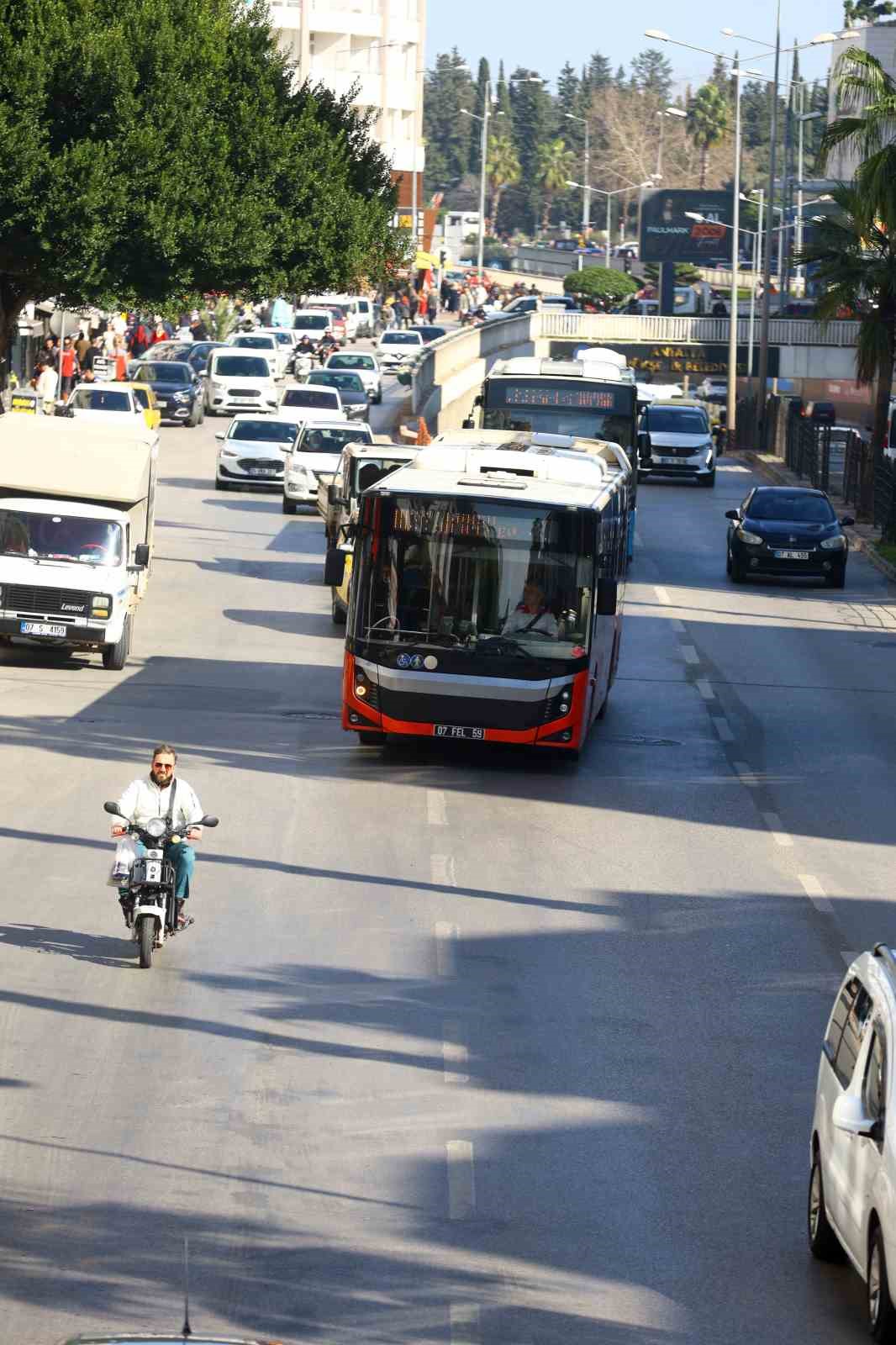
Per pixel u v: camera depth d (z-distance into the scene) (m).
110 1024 16.83
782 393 121.56
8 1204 12.86
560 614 29.03
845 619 48.06
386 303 153.00
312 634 42.03
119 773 27.61
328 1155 13.99
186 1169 13.60
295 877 22.36
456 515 28.97
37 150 48.06
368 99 166.50
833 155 150.38
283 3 162.50
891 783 29.78
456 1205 13.16
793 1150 14.60
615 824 26.16
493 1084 15.75
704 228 149.62
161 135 50.28
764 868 23.97
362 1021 17.23
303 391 77.81
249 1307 11.38
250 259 52.59
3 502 37.47
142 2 51.41
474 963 19.30
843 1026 12.42
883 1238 10.59
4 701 32.97
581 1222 12.98
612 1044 16.95
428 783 28.03
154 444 40.47
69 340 88.19
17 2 49.53
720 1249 12.63
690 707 35.84
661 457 78.25
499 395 50.34
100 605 36.06
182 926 19.22
